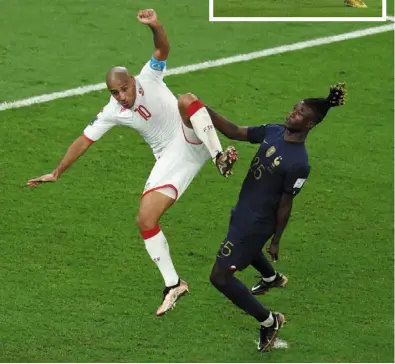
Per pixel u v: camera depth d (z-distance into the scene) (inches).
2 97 1125.7
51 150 1025.5
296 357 762.8
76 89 1148.5
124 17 1327.5
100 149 1026.1
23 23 1305.4
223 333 786.2
